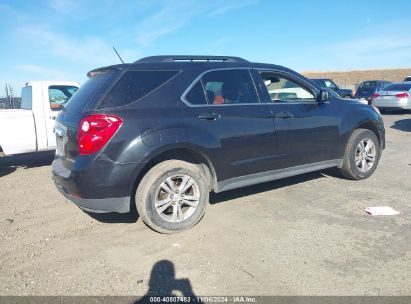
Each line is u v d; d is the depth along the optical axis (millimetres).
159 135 3844
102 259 3543
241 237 3904
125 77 3959
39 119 7449
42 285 3121
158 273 3246
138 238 3984
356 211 4551
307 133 5086
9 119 7102
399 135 11039
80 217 4691
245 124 4457
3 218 4730
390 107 17344
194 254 3568
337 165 5664
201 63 4441
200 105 4211
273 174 4832
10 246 3893
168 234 4043
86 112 3762
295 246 3648
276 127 4742
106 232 4184
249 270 3234
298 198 5098
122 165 3695
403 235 3824
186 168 4043
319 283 2990
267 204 4891
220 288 2979
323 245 3650
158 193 3936
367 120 5824
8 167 7848
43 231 4277
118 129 3688
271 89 4918
